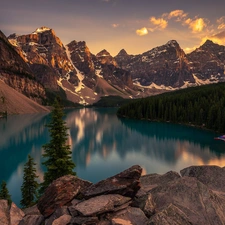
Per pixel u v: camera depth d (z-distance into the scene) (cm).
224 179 1639
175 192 1402
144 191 1513
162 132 12888
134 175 1455
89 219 1184
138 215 1244
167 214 1182
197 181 1455
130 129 14075
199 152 8300
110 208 1248
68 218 1246
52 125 3228
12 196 4684
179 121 16762
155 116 19025
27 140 10381
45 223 1359
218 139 10731
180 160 7306
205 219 1185
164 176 1870
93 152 8375
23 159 7356
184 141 10338
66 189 1508
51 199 1470
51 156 3166
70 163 3180
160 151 8475
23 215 1568
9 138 10838
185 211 1238
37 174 5844
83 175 5984
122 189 1393
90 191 1439
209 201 1291
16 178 5719
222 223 1162
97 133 12631
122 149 8806
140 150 8638
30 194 3862
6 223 1431
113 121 18588
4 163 6962
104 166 6738
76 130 13738
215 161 7188
